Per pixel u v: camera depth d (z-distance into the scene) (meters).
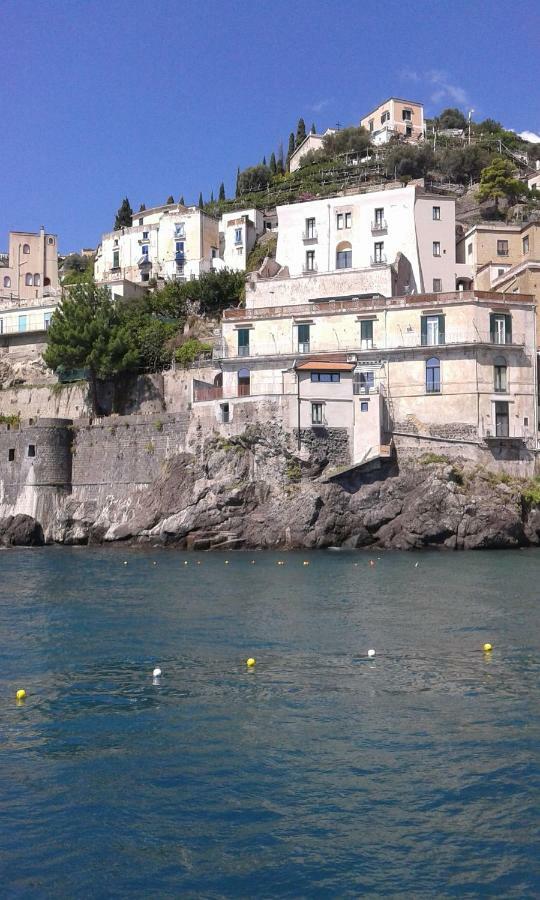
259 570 61.00
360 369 82.00
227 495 79.12
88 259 187.75
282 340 86.19
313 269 103.75
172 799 20.02
